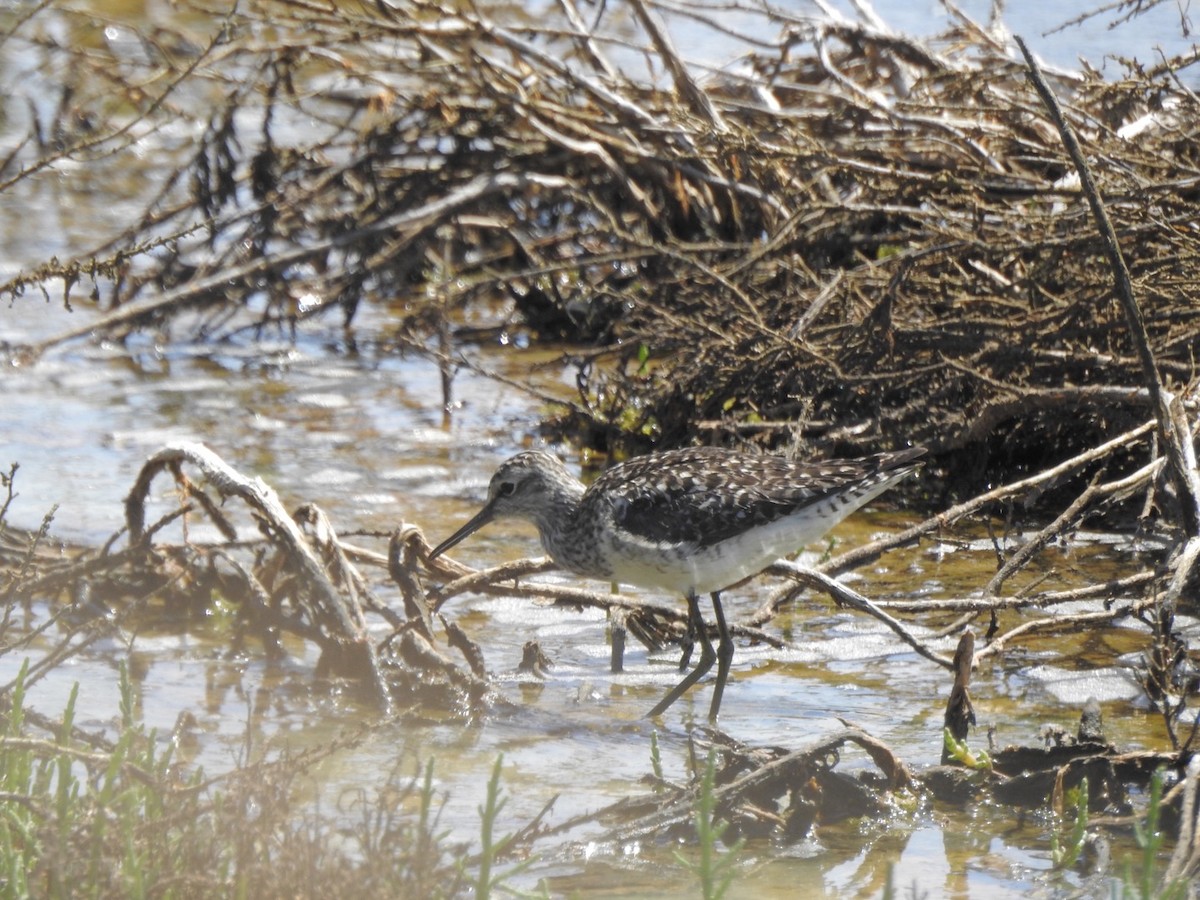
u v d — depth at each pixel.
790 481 9.73
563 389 16.36
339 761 8.45
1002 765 8.11
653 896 6.91
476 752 8.62
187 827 6.51
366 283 19.80
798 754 7.70
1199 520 9.18
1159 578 9.34
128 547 10.29
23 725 8.40
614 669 10.09
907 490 13.33
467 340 18.09
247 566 11.49
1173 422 9.95
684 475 9.82
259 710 9.11
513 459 10.72
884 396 13.48
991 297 12.91
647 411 14.05
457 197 17.27
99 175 22.92
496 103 17.17
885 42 17.12
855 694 9.54
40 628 8.59
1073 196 13.23
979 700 9.34
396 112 18.98
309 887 6.04
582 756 8.59
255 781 6.77
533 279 17.73
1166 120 14.36
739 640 10.52
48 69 19.81
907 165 15.62
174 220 19.81
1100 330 12.25
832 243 15.20
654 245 14.94
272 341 17.94
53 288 18.94
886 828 7.66
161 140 23.44
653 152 16.95
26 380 16.19
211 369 16.94
